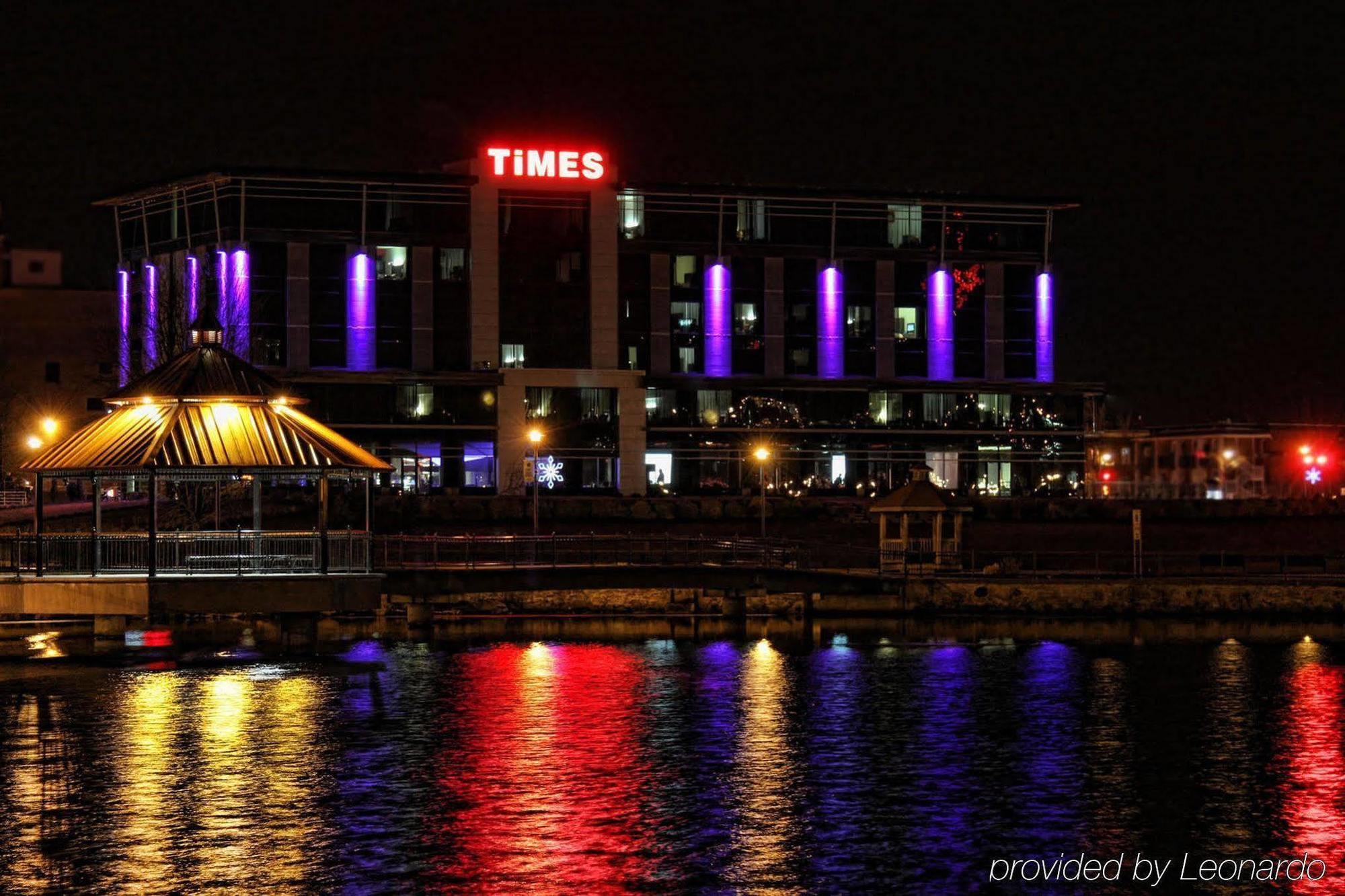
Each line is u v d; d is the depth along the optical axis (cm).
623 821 4247
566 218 13575
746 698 6034
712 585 8006
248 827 4159
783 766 4884
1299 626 8306
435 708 5772
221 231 12825
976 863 3938
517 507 10994
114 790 4516
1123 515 11744
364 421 12950
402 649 7381
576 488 13438
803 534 11006
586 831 4147
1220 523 11638
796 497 12550
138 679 6400
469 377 13150
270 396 6519
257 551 6281
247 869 3819
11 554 6838
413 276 13262
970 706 5894
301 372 12725
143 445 6200
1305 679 6531
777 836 4134
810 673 6656
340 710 5709
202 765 4819
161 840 4047
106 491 11794
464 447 13188
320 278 13025
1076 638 7831
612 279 13588
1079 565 10200
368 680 6406
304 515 10288
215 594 6062
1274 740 5297
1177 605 8694
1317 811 4403
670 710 5775
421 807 4372
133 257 13525
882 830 4200
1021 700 6022
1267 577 8906
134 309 13375
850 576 8462
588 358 13575
